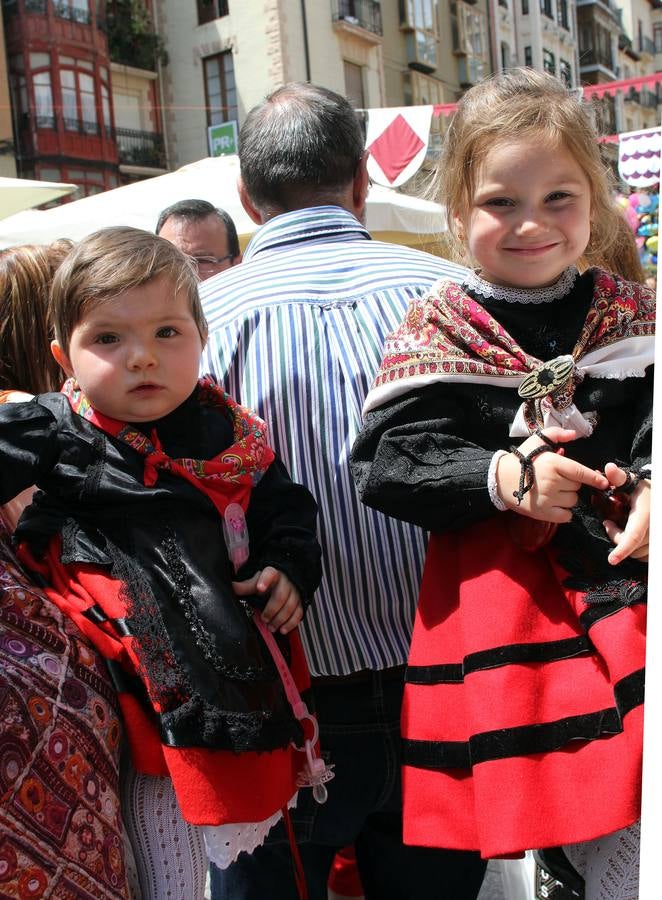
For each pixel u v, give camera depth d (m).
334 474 1.69
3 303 1.87
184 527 1.38
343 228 1.92
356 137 1.99
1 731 1.14
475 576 1.37
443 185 1.51
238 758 1.31
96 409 1.41
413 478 1.36
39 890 1.12
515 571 1.35
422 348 1.43
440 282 1.50
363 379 1.71
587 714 1.25
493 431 1.41
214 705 1.29
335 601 1.70
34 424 1.37
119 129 23.81
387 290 1.80
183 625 1.32
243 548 1.44
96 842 1.21
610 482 1.26
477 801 1.25
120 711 1.34
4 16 22.33
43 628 1.26
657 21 46.47
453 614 1.41
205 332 1.50
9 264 1.89
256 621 1.42
